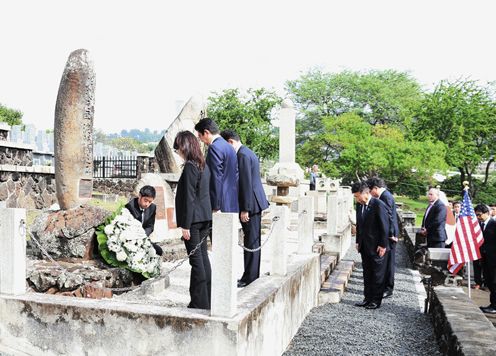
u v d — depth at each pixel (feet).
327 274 32.86
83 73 23.38
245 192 20.58
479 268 33.42
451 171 150.51
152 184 31.68
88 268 21.12
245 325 14.42
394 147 115.55
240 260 29.84
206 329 14.01
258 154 120.47
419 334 22.82
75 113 23.20
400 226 70.28
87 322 15.19
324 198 67.10
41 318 15.66
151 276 22.40
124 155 83.30
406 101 171.73
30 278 19.80
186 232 17.22
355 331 22.82
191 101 38.29
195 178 17.30
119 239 21.75
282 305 19.02
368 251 27.61
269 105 119.24
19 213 16.35
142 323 14.60
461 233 27.48
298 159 146.51
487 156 136.87
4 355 15.78
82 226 22.13
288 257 26.50
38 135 72.28
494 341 16.58
